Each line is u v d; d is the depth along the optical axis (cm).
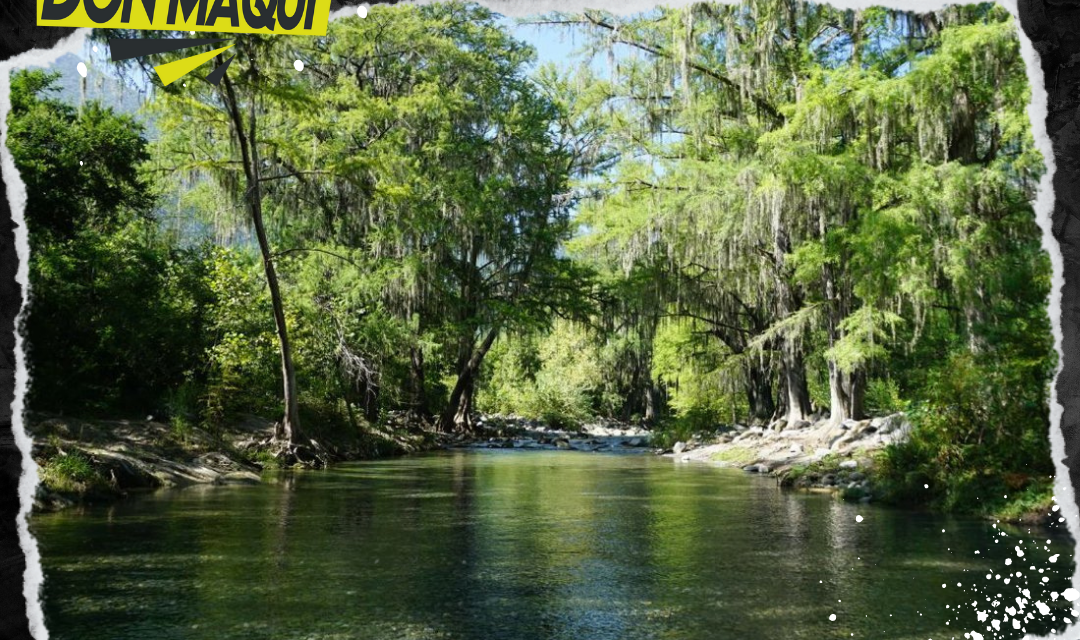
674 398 3300
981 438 1177
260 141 1892
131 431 1484
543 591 630
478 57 3225
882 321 1733
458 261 3338
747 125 2152
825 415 2678
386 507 1119
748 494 1335
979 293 1424
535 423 4544
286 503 1129
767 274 2239
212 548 784
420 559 751
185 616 545
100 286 1617
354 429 2295
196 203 2620
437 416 3678
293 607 573
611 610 573
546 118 3422
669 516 1052
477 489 1388
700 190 1977
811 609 577
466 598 605
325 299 2502
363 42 2903
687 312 2730
